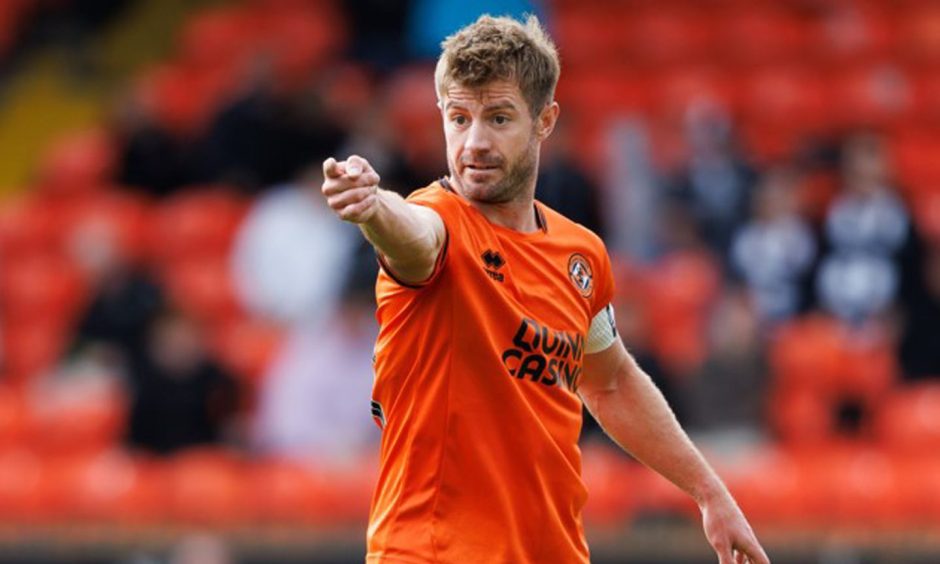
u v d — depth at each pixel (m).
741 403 42.50
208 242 54.88
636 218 49.69
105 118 67.50
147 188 57.44
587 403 18.97
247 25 66.75
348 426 43.94
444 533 16.17
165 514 43.62
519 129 16.25
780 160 56.44
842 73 61.84
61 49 70.50
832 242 47.81
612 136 50.88
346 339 44.22
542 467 16.52
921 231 48.97
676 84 61.03
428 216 15.86
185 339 44.81
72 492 44.66
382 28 61.91
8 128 68.12
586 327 17.31
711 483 18.58
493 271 16.36
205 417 44.56
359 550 40.50
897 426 45.22
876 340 46.72
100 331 48.22
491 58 16.08
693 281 48.28
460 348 16.16
